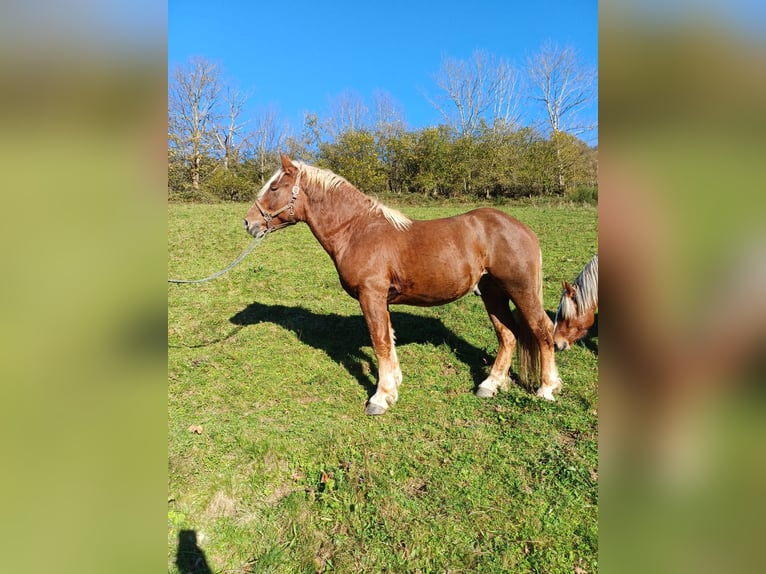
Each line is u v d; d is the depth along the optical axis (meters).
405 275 3.71
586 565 2.25
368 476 2.94
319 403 4.01
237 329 5.89
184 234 11.63
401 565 2.28
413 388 4.27
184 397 4.10
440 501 2.71
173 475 2.90
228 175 29.05
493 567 2.25
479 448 3.25
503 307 4.12
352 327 5.93
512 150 30.06
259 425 3.58
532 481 2.88
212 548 2.44
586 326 4.45
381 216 3.85
